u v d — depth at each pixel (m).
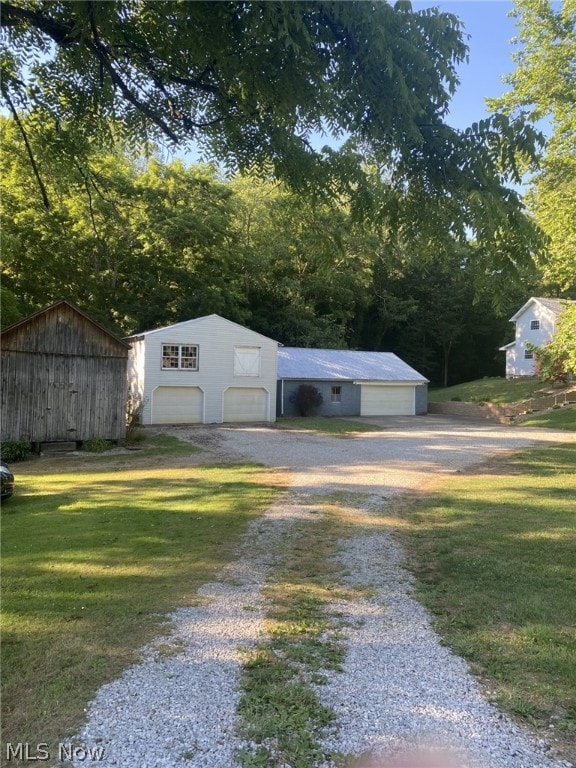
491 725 2.87
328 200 5.43
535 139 4.44
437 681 3.34
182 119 5.85
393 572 5.65
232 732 2.78
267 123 5.13
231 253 33.62
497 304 4.94
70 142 6.07
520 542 6.75
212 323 26.20
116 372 19.53
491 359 52.56
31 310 26.14
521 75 20.31
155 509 8.80
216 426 24.58
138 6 4.64
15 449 16.58
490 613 4.49
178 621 4.22
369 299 43.72
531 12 19.59
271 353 27.58
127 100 5.70
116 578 5.26
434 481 11.59
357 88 4.38
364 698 3.13
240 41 4.09
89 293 29.38
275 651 3.74
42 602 4.56
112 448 18.72
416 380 33.09
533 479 11.61
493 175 4.55
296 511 8.62
